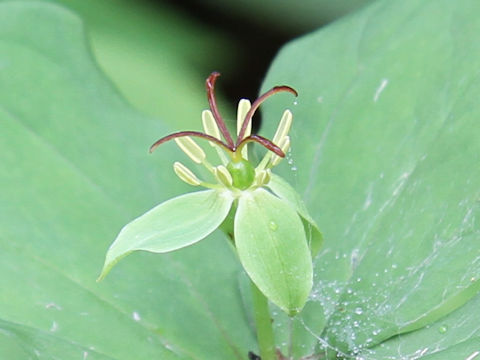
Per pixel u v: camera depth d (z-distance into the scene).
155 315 0.27
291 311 0.24
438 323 0.25
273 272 0.24
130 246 0.25
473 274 0.25
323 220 0.28
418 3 0.29
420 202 0.26
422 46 0.29
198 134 0.25
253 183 0.25
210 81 0.26
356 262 0.27
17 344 0.25
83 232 0.28
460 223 0.26
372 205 0.27
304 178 0.29
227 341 0.27
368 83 0.29
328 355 0.27
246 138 0.25
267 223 0.25
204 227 0.25
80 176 0.29
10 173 0.29
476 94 0.27
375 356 0.26
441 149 0.27
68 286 0.27
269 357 0.27
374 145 0.28
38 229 0.28
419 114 0.28
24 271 0.27
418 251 0.26
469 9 0.28
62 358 0.25
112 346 0.27
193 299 0.28
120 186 0.29
